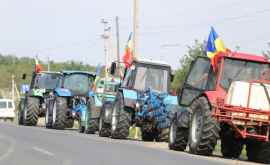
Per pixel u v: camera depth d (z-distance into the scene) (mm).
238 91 24062
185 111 26953
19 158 21969
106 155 22953
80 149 25344
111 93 40750
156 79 35531
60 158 21922
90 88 44375
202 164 20594
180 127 27250
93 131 40219
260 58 25656
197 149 24734
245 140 25984
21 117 51250
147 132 35844
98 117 39781
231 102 24047
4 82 137625
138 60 35719
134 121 34844
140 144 30984
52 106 44969
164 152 25359
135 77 35312
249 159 26266
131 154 23500
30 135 33281
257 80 25188
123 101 34406
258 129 24219
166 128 34594
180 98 27578
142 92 34688
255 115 23875
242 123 24000
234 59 25469
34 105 48844
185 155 24328
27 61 156500
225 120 24000
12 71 144500
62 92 43750
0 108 74188
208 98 24484
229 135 25672
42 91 49188
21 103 51875
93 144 28047
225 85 25219
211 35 26750
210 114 24203
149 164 20172
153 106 34156
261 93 24047
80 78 44812
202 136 24297
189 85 27250
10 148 25719
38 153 23672
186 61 68500
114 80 47000
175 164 20281
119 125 34500
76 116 43406
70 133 37938
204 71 26500
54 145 27141
